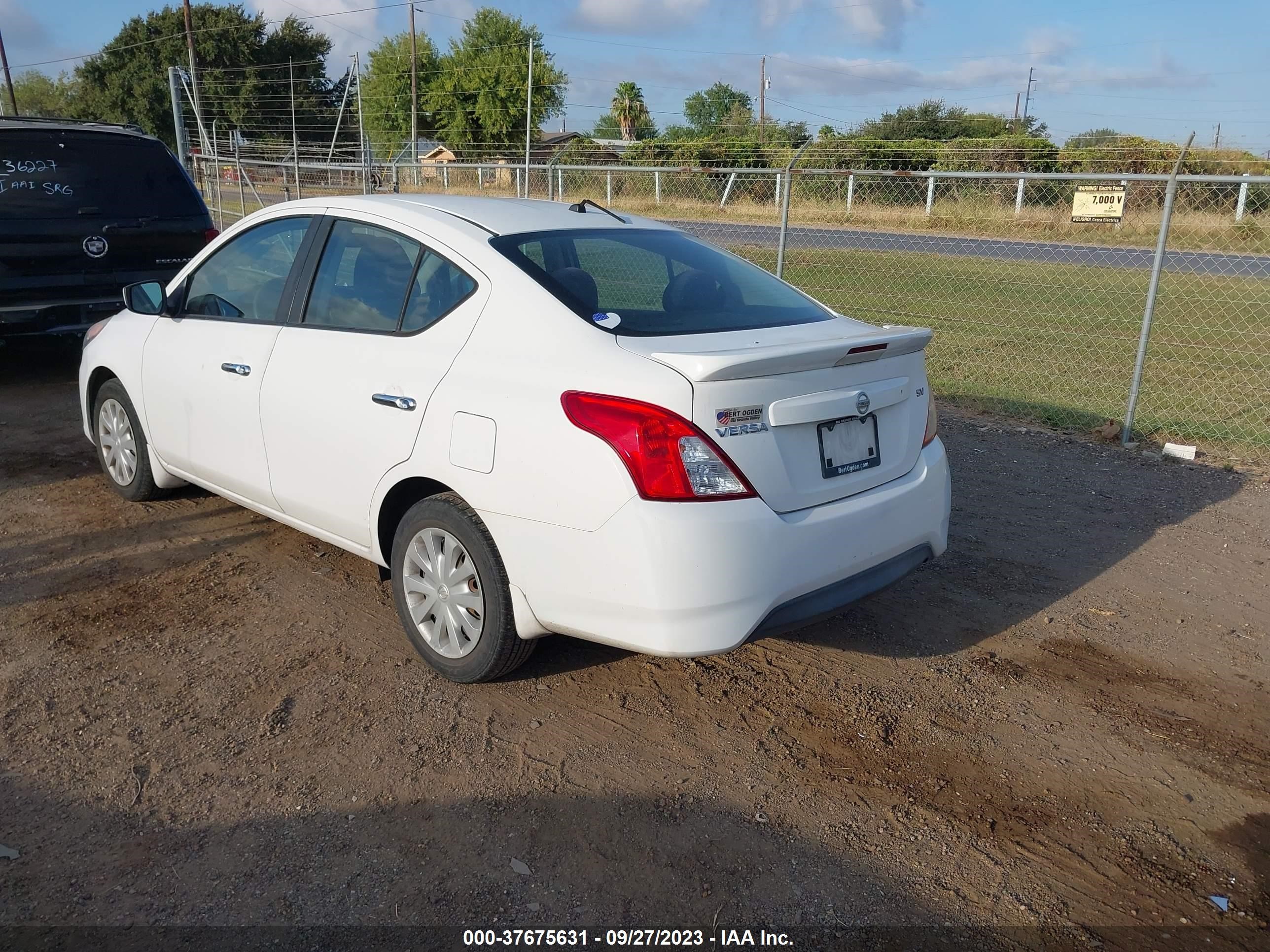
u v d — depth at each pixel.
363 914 2.43
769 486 2.91
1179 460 6.59
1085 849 2.76
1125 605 4.34
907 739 3.27
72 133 7.29
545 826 2.77
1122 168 20.47
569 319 3.11
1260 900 2.59
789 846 2.73
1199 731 3.37
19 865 2.55
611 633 2.94
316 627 3.88
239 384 4.04
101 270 7.36
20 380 7.86
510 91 43.06
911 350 3.42
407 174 23.08
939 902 2.54
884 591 3.36
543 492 2.95
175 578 4.30
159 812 2.77
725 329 3.31
